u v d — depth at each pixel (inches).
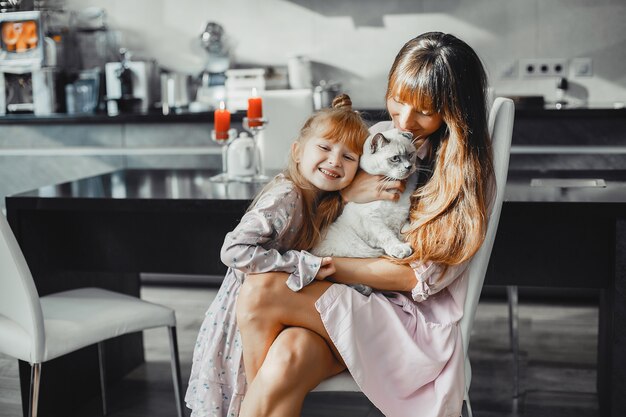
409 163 65.5
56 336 81.3
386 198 67.5
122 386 111.7
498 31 174.1
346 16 180.9
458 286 68.6
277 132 128.2
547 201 85.0
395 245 65.5
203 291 161.9
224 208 91.0
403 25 178.5
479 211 64.9
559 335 131.0
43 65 175.3
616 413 85.8
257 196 69.7
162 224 97.8
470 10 174.7
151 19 189.6
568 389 108.0
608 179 102.3
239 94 175.6
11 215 95.7
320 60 183.3
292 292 63.6
